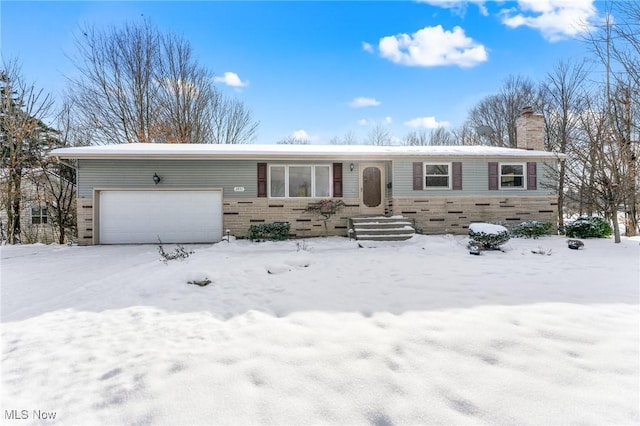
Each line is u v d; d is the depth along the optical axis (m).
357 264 6.29
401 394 2.08
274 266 5.76
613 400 1.94
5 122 13.01
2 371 2.52
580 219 10.59
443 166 11.55
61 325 3.49
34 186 13.73
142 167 10.61
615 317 3.22
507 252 7.48
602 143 9.37
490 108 23.64
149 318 3.67
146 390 2.21
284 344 2.84
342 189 11.49
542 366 2.34
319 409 1.97
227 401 2.07
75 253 8.69
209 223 10.91
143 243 10.62
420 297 4.06
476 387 2.12
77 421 1.92
